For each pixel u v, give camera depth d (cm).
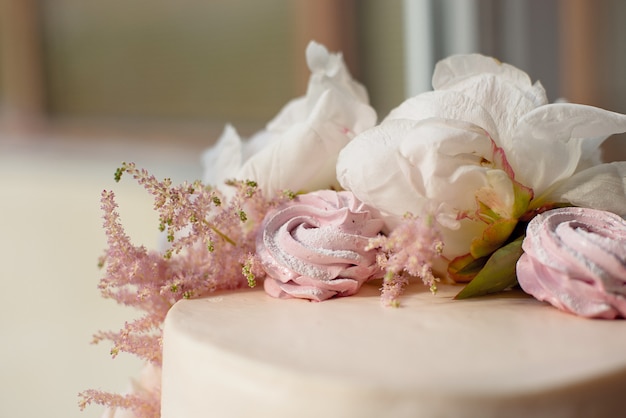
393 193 42
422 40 127
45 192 207
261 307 42
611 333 38
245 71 226
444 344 37
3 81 285
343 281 43
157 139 238
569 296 40
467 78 45
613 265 39
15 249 170
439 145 40
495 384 33
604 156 110
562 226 41
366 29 170
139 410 46
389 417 33
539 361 35
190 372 38
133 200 172
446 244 43
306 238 43
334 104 47
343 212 44
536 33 117
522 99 43
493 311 41
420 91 129
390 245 41
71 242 171
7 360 122
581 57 118
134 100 264
